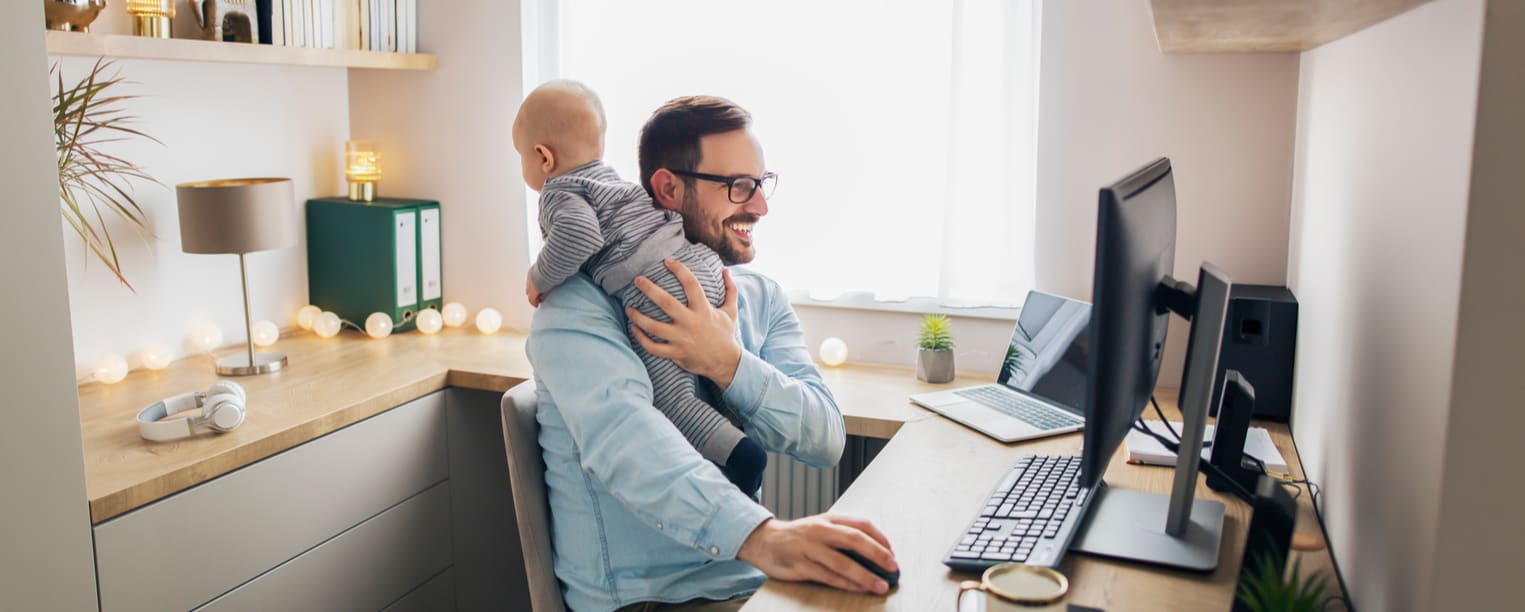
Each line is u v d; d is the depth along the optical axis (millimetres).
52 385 1587
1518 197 895
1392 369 1179
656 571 1613
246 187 2385
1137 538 1351
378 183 2998
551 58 2762
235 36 2467
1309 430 1754
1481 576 950
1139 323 1211
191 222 2365
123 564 1748
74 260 2342
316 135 2922
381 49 2791
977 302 2490
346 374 2447
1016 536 1354
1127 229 1119
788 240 2641
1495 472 932
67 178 2162
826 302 2641
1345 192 1570
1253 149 2223
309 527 2127
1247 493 1413
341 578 2221
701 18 2629
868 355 2639
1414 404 1063
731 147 1710
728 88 2633
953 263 2488
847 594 1267
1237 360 2008
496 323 2865
